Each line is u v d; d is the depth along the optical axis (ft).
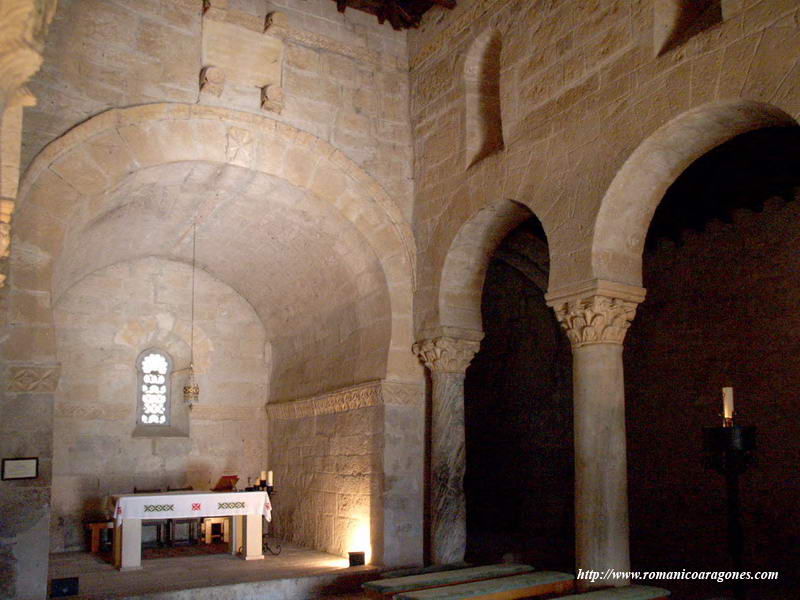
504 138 27.86
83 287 38.68
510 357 43.73
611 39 23.67
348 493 32.89
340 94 32.19
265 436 42.45
